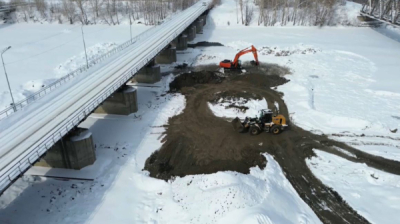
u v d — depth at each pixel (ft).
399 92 134.31
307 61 185.88
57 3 371.97
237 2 362.53
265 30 280.51
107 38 253.24
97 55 200.03
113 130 113.80
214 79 161.38
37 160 68.85
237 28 292.81
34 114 89.25
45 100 98.32
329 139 104.12
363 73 162.30
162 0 341.82
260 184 78.84
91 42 240.73
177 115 124.26
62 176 89.35
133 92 123.54
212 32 278.46
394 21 211.82
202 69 178.81
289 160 94.02
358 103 127.24
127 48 159.02
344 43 226.79
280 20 303.48
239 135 108.06
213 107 129.90
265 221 64.39
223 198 72.43
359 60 185.06
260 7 302.86
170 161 95.55
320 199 77.87
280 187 82.02
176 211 74.95
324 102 128.98
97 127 116.06
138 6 347.15
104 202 79.36
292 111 123.54
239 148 100.48
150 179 87.10
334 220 71.00
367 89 139.85
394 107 122.72
